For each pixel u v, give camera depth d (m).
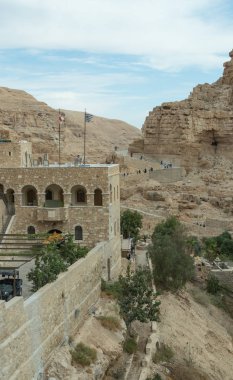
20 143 63.81
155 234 89.44
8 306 32.19
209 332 63.53
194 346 56.16
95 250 53.44
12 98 177.88
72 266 45.66
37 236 53.47
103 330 47.00
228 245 102.69
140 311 49.31
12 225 59.12
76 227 58.81
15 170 59.28
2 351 30.64
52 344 39.00
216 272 87.00
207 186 136.75
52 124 164.88
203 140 159.88
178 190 131.12
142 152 162.00
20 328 33.56
